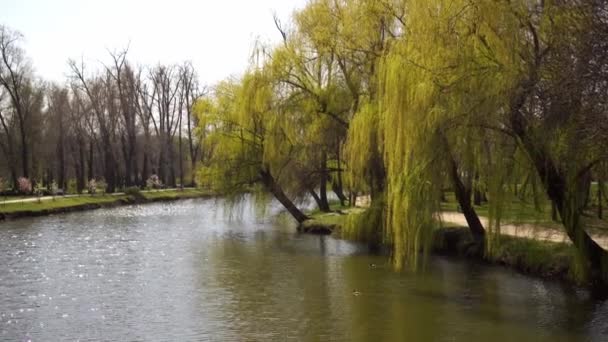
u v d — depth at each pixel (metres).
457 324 15.34
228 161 34.66
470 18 17.72
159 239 32.81
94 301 18.36
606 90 13.84
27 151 64.69
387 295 18.47
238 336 14.73
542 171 16.94
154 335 14.91
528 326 15.03
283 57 31.14
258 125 33.22
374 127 23.94
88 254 27.39
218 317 16.41
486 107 17.00
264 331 15.09
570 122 15.15
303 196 37.50
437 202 19.03
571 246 19.70
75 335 14.98
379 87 21.45
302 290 19.44
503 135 17.69
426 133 18.22
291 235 33.78
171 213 51.28
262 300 18.22
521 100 16.36
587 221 20.11
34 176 68.88
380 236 27.17
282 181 34.72
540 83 15.87
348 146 25.25
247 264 24.36
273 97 31.58
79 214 49.56
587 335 14.27
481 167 18.41
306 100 31.12
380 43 25.97
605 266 17.45
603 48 13.88
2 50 58.88
